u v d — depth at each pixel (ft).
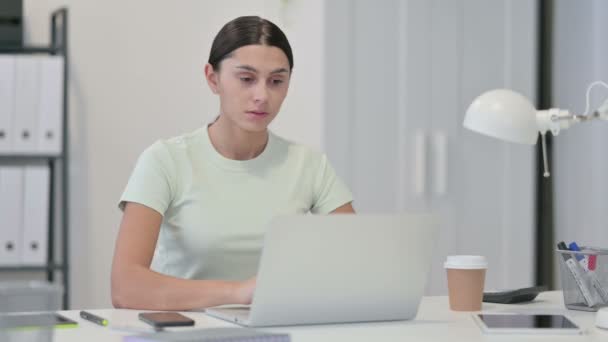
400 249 5.92
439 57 14.43
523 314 6.14
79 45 13.06
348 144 13.87
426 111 14.37
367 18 13.96
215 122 7.95
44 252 12.13
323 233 5.63
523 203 15.10
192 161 7.78
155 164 7.59
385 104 14.10
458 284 6.68
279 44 7.41
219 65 7.47
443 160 14.43
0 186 11.96
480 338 5.30
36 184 12.09
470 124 6.95
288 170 8.11
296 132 13.66
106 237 13.16
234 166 7.86
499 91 6.98
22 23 12.39
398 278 5.97
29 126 12.03
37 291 3.97
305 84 13.69
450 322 6.04
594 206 15.26
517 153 15.05
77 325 5.60
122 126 13.21
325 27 13.67
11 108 11.98
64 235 12.38
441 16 14.42
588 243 15.31
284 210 7.92
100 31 13.14
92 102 13.10
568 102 15.37
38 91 12.05
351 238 5.74
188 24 13.42
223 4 13.51
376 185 14.06
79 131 13.05
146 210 7.37
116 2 13.17
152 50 13.30
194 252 7.72
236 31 7.38
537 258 15.39
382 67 14.07
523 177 15.10
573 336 5.37
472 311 6.66
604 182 15.17
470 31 14.64
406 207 14.24
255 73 7.32
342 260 5.74
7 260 12.00
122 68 13.20
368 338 5.31
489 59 14.79
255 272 7.84
